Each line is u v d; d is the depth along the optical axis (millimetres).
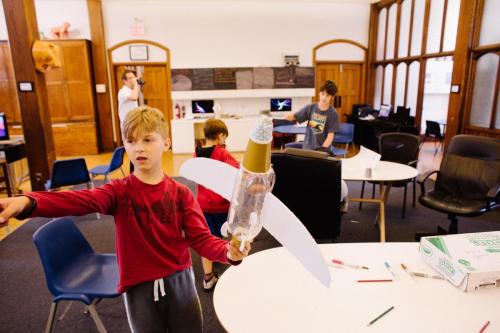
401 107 6590
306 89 7918
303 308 1108
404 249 1514
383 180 2867
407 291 1210
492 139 2992
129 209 1104
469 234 1427
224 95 7688
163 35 7594
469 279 1192
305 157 2230
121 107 4582
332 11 7941
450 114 5266
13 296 2408
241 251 833
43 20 7238
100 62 7445
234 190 765
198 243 1144
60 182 3465
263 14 7742
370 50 8195
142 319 1133
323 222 2348
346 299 1158
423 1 6504
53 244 1707
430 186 5090
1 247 3189
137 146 1083
